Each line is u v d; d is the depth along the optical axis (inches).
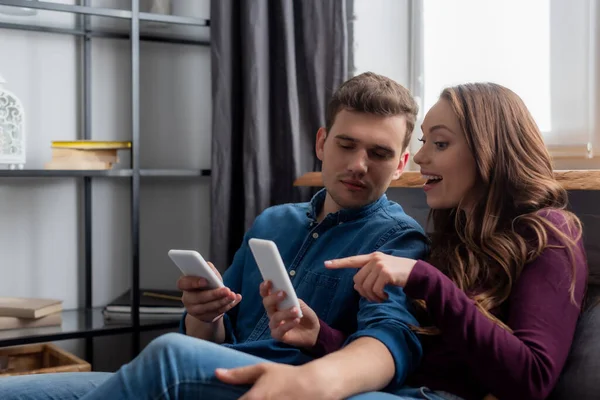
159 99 93.7
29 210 87.7
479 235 48.9
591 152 70.0
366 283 42.6
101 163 80.1
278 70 83.4
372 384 39.5
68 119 89.3
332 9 82.3
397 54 89.5
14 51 86.0
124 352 93.9
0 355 78.4
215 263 82.7
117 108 92.0
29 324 78.0
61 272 89.7
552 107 73.5
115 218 92.7
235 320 57.4
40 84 87.5
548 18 74.0
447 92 51.0
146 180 94.2
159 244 94.7
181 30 87.7
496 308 45.5
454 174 49.6
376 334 42.4
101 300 92.3
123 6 90.4
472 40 81.8
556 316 42.8
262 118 81.8
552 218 47.0
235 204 84.7
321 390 36.2
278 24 82.6
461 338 41.8
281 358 50.2
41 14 80.4
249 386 37.3
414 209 74.3
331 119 54.0
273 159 83.9
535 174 49.3
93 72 90.4
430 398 43.5
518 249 45.9
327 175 53.8
